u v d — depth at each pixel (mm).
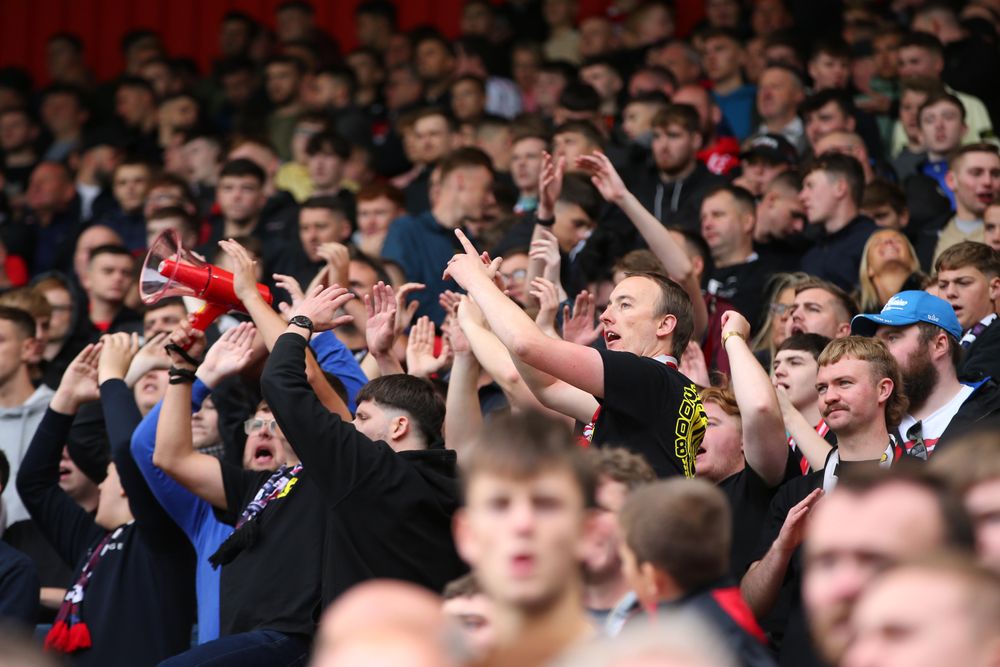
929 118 30391
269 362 16688
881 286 23422
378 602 7250
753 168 30562
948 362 18297
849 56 35469
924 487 9602
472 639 9984
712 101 35312
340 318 17438
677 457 15852
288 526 17922
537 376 17188
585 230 26766
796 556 16141
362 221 31594
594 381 15602
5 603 18922
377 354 20078
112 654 19516
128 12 52781
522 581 9930
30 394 25359
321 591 17578
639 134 33625
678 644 6871
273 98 43125
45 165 39656
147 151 43344
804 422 18141
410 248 29078
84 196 40938
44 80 53156
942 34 36312
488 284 16047
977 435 10391
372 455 16312
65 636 19547
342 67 42719
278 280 19781
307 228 30625
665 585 11273
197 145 39250
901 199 27562
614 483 12234
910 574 7777
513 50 43250
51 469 21062
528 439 10133
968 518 9508
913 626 7590
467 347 18672
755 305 26484
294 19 48656
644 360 15930
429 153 35500
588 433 17172
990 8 37562
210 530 19109
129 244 36375
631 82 37344
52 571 22469
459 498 16703
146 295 18406
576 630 9992
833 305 21844
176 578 19719
